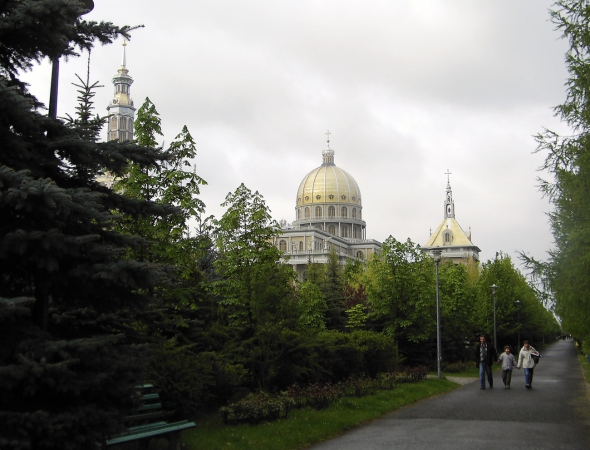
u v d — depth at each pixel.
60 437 7.29
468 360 43.62
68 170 9.20
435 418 15.92
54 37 8.34
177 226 19.69
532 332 68.75
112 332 10.59
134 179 19.59
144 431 10.22
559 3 16.00
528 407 18.16
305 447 12.19
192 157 20.23
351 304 44.38
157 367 13.57
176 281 17.48
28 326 7.87
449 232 151.50
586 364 43.03
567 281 16.75
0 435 6.95
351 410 16.55
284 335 19.69
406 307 34.84
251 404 14.19
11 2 7.99
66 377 7.41
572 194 15.98
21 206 7.33
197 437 12.18
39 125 8.52
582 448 11.71
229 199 23.77
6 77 8.69
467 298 43.94
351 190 178.62
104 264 8.00
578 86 15.91
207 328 20.78
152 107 20.92
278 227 24.05
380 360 25.69
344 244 165.00
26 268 8.45
